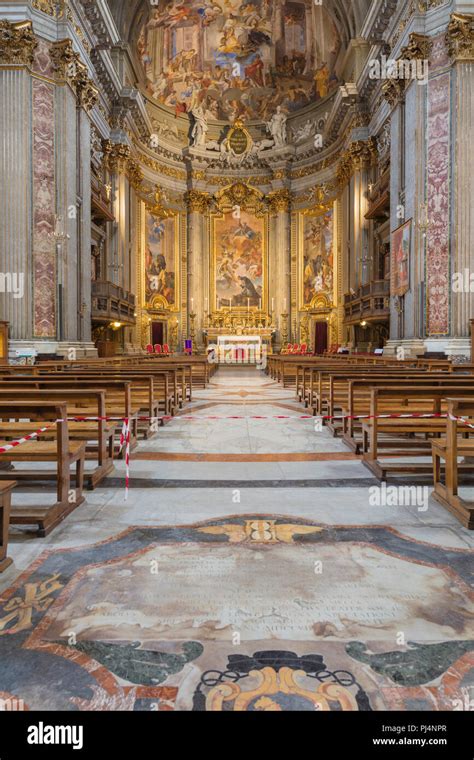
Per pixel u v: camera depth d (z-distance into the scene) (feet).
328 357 69.00
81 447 15.66
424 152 53.62
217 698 7.06
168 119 108.68
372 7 63.52
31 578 10.57
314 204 106.83
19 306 52.11
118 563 11.30
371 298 71.46
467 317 51.29
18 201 51.93
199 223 112.57
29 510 13.25
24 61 51.83
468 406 14.58
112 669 7.67
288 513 14.57
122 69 82.48
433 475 17.48
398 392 18.53
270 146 111.86
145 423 29.01
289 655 8.00
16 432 16.29
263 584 10.33
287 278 111.04
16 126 51.80
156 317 106.52
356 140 83.10
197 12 102.63
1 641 8.36
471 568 11.07
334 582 10.43
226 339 108.78
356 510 14.82
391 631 8.68
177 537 12.80
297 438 25.46
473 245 51.08
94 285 70.90
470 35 50.01
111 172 84.02
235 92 111.96
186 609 9.37
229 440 24.94
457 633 8.63
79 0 58.59
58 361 48.52
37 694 7.16
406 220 56.44
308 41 102.42
